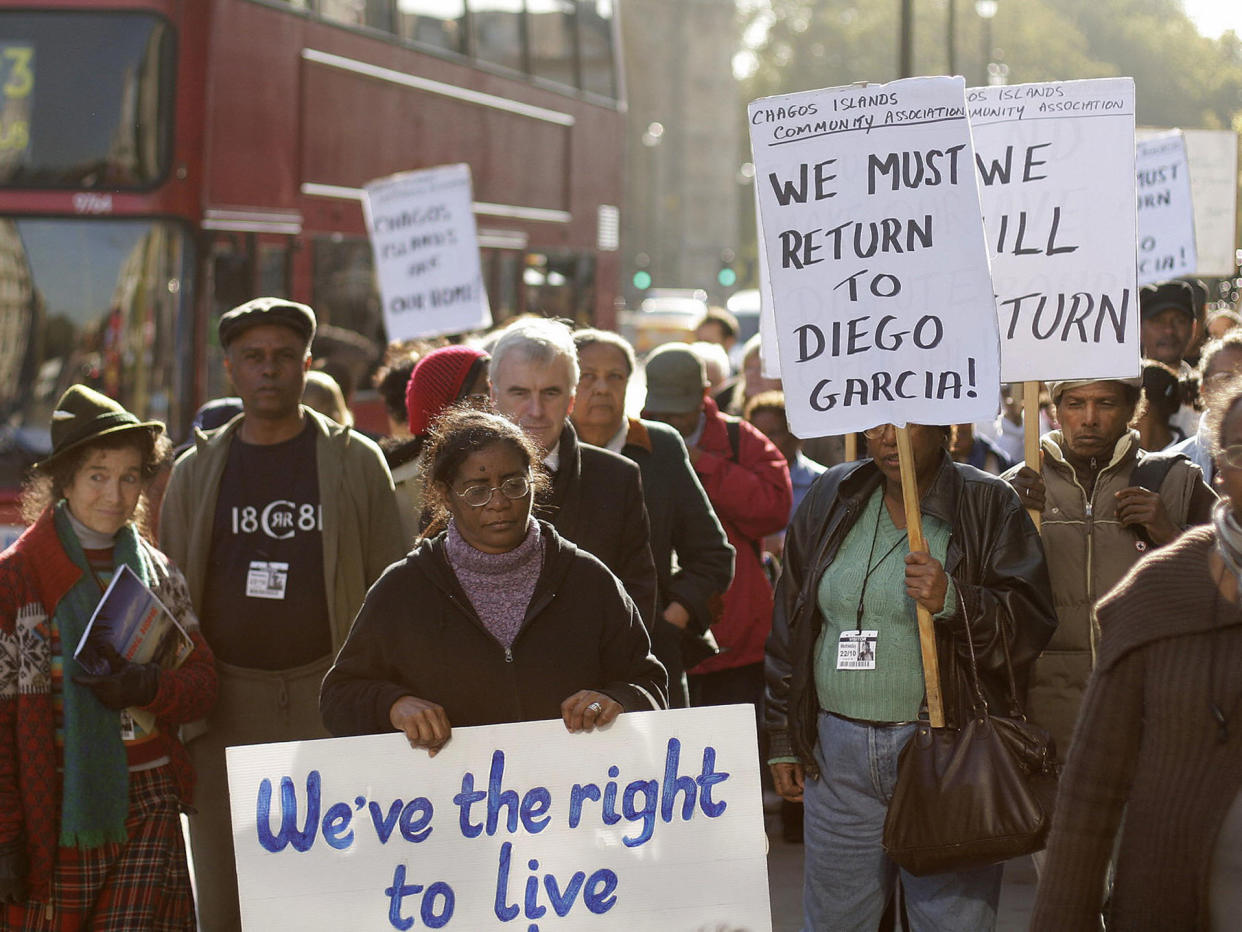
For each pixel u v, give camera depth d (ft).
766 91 293.02
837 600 14.58
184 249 31.83
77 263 31.55
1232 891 8.91
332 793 12.52
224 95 33.22
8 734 14.48
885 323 14.70
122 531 15.46
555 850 12.63
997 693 14.39
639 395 23.81
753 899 12.75
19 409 31.24
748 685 23.18
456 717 12.73
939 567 13.93
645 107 292.20
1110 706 9.36
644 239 291.79
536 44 50.16
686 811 12.75
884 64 278.87
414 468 19.03
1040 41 228.43
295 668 17.38
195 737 17.39
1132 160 17.20
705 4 294.66
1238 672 8.91
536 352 15.87
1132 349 17.02
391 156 41.37
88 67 31.73
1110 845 9.55
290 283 36.47
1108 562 16.70
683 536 18.70
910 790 13.96
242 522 17.52
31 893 14.61
